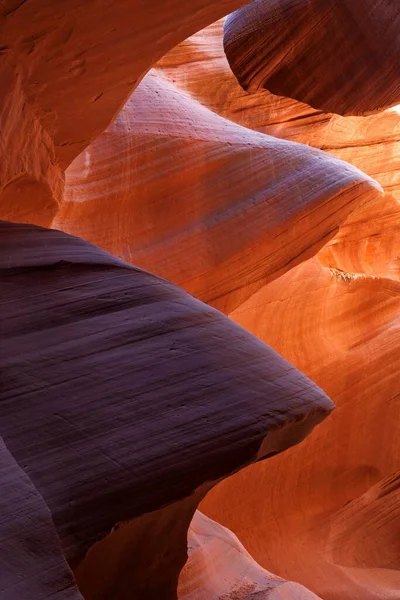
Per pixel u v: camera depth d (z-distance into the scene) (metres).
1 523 2.19
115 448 2.52
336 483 10.77
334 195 7.98
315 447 10.50
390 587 10.02
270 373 2.91
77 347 2.84
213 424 2.66
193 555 5.07
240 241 7.63
